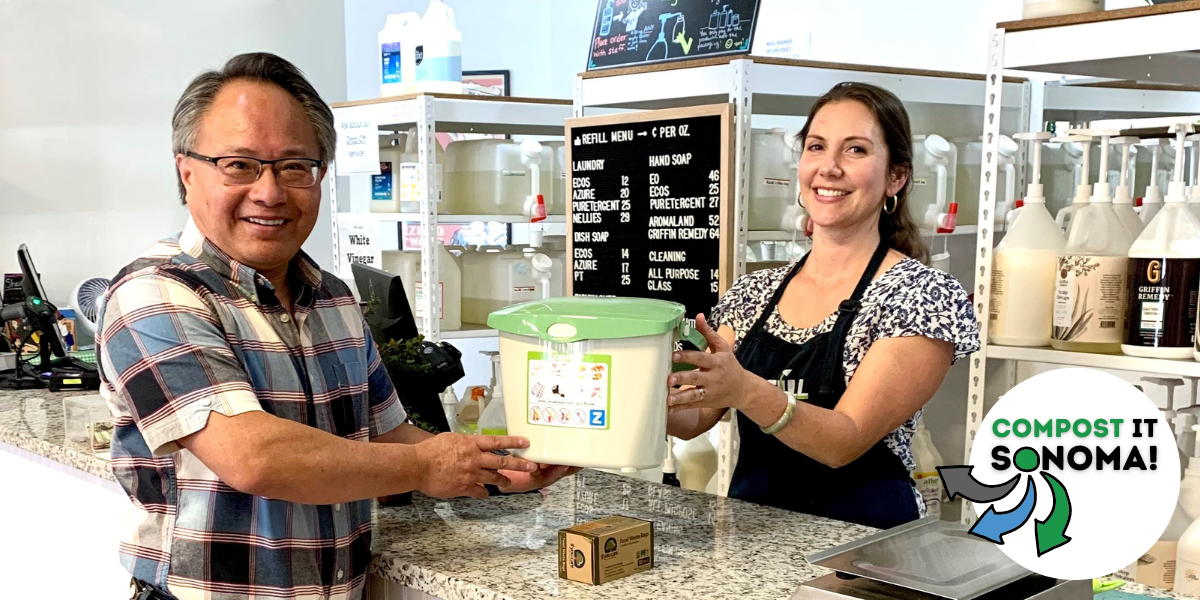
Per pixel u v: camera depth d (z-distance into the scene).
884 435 1.76
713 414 2.03
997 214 2.85
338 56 4.91
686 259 2.64
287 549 1.37
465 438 1.38
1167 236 1.82
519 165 3.57
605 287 2.88
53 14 4.02
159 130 4.36
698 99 2.97
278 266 1.46
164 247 1.42
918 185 2.80
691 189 2.61
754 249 3.14
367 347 1.62
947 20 3.54
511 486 1.47
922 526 1.35
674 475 2.79
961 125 3.09
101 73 4.17
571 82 5.58
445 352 1.85
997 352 2.08
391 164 3.64
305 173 1.40
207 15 4.45
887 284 1.87
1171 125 1.84
